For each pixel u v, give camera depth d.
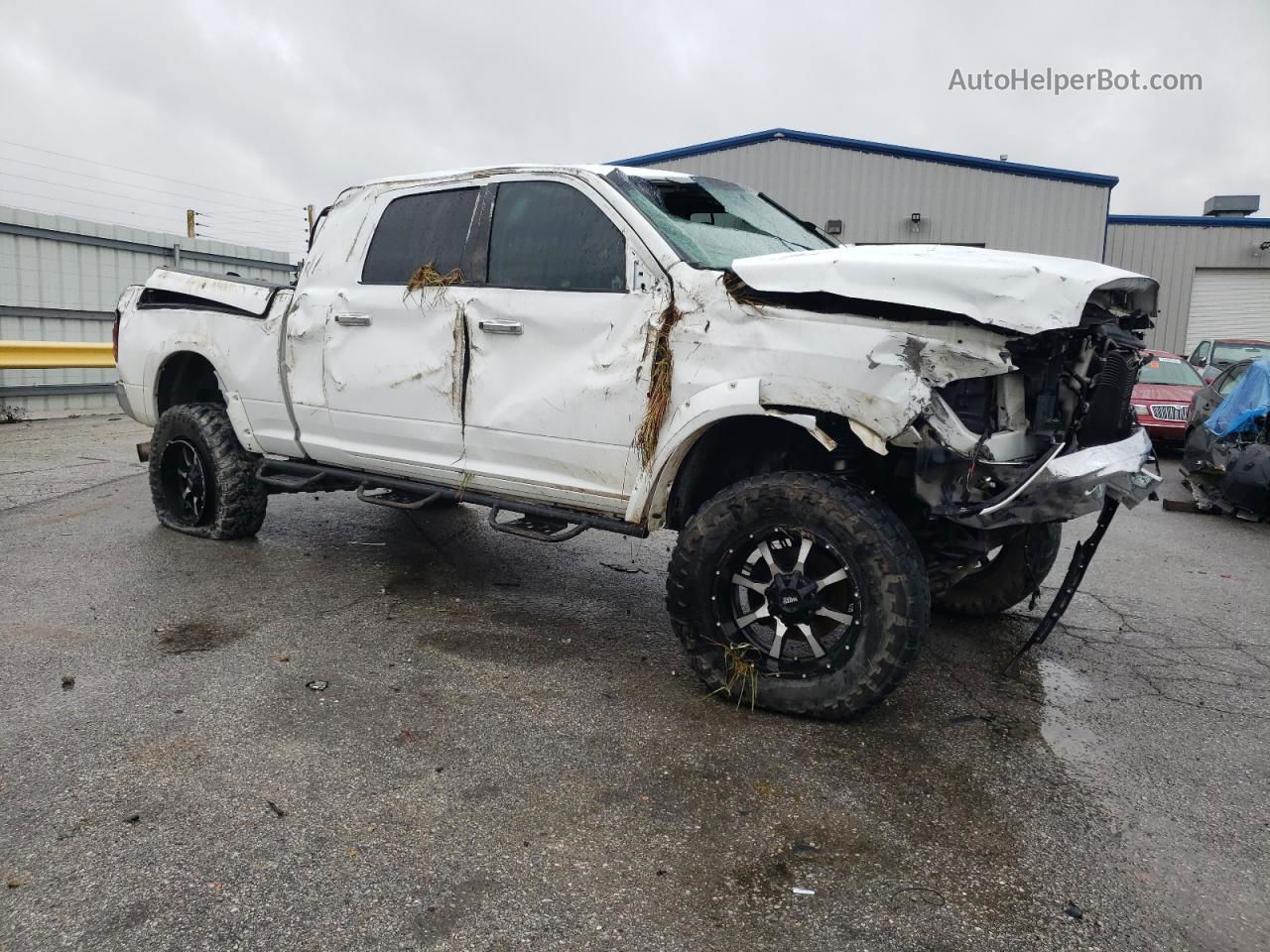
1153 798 2.87
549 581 5.07
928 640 4.36
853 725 3.30
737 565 3.35
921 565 3.12
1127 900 2.32
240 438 5.23
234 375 5.09
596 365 3.64
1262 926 2.24
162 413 5.75
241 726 3.11
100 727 3.07
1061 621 4.75
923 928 2.18
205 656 3.74
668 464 3.47
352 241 4.61
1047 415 3.18
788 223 4.66
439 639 4.06
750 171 22.36
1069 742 3.27
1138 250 24.88
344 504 6.86
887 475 3.57
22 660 3.63
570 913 2.19
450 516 6.58
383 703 3.34
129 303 5.81
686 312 3.39
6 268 11.24
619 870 2.37
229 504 5.40
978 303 2.83
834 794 2.80
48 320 11.79
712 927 2.16
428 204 4.34
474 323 4.00
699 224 3.96
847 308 3.09
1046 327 2.78
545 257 3.88
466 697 3.42
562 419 3.75
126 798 2.63
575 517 3.87
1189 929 2.22
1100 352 3.26
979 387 3.15
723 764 2.96
